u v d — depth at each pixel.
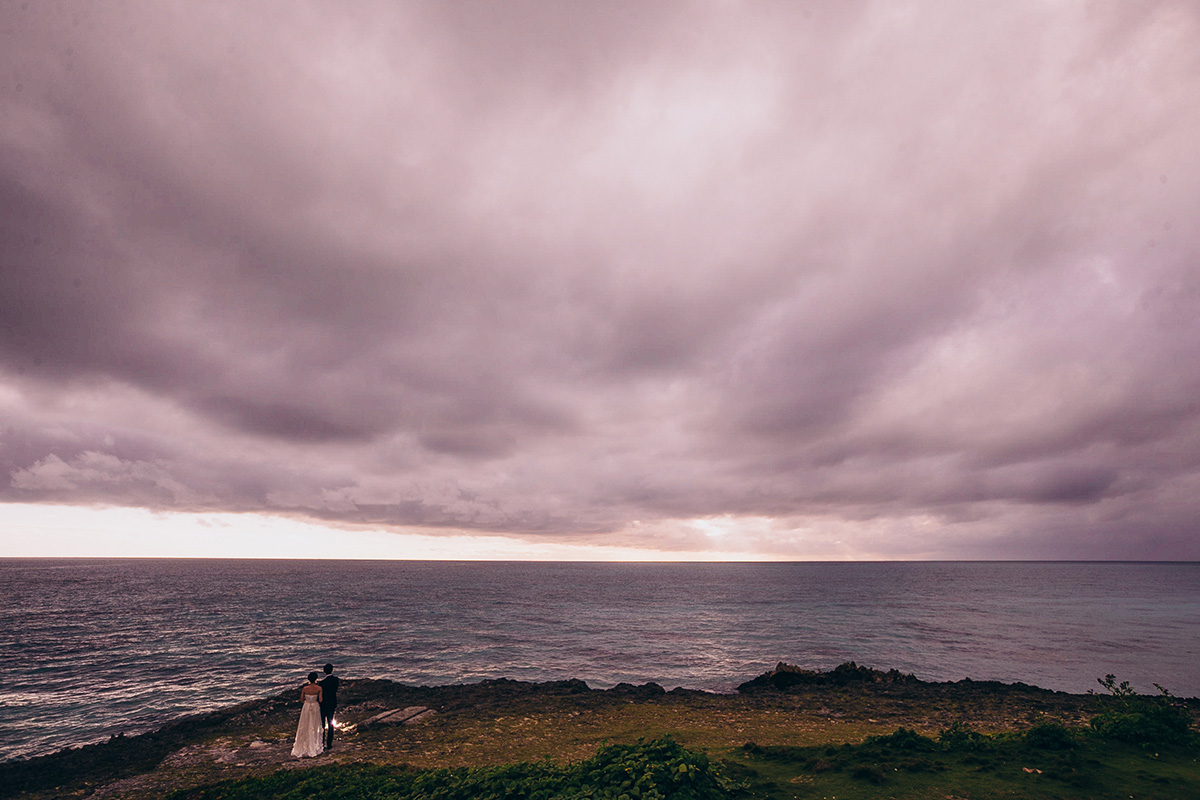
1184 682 31.47
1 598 87.00
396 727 18.36
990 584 138.75
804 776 9.59
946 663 36.88
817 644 44.47
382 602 81.94
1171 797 8.31
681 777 8.20
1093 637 48.09
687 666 35.94
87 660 37.56
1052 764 9.76
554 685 26.20
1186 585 134.88
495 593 103.31
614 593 105.38
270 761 15.09
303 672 33.44
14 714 25.23
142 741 18.62
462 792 9.07
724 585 134.25
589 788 7.93
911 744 11.10
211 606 74.75
